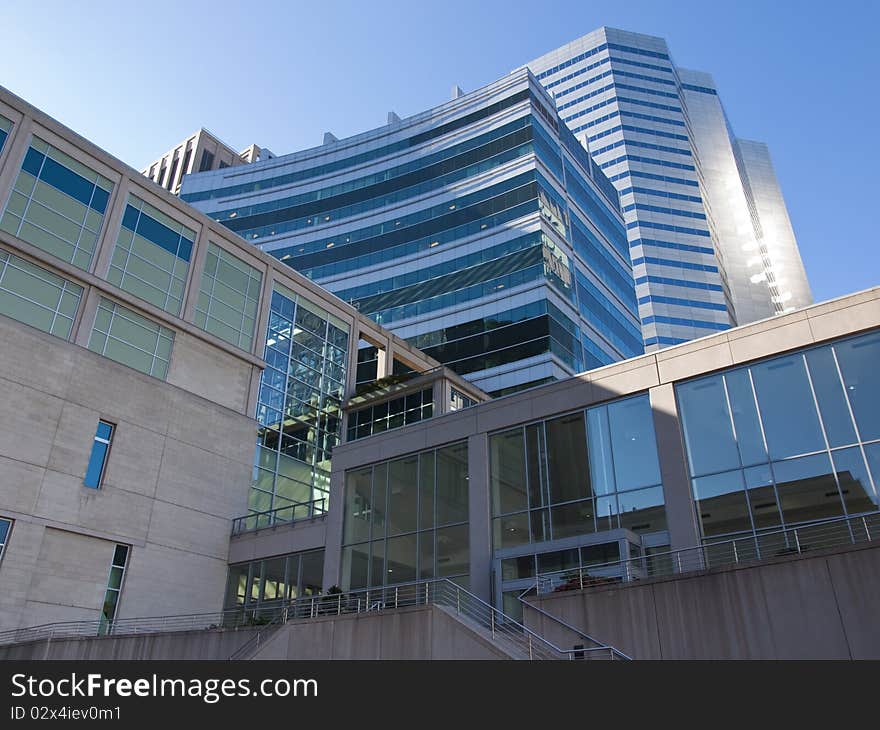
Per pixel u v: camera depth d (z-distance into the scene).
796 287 140.00
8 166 30.44
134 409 32.06
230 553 33.72
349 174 77.44
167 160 116.12
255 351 39.22
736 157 166.38
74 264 31.73
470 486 24.70
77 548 28.44
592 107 133.75
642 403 22.39
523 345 54.34
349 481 28.61
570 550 21.48
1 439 26.98
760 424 19.89
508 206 62.53
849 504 17.59
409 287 64.81
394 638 15.77
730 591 14.30
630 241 118.31
